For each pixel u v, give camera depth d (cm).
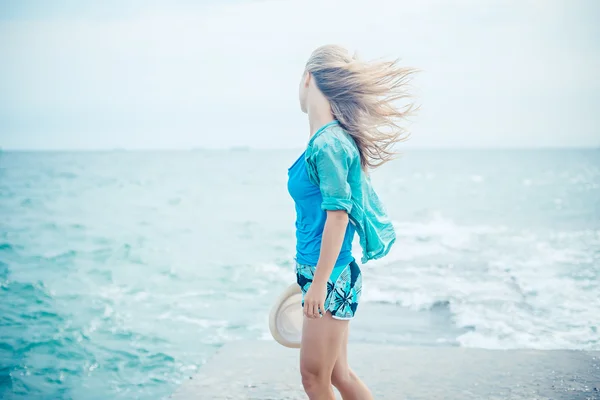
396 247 1282
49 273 1033
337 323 223
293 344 264
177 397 317
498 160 9250
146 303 805
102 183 3850
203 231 1677
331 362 228
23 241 1465
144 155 10388
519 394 317
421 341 586
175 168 5988
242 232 1655
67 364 556
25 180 4088
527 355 377
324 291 210
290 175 230
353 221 226
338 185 206
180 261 1161
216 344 616
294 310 264
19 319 718
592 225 1786
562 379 337
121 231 1681
